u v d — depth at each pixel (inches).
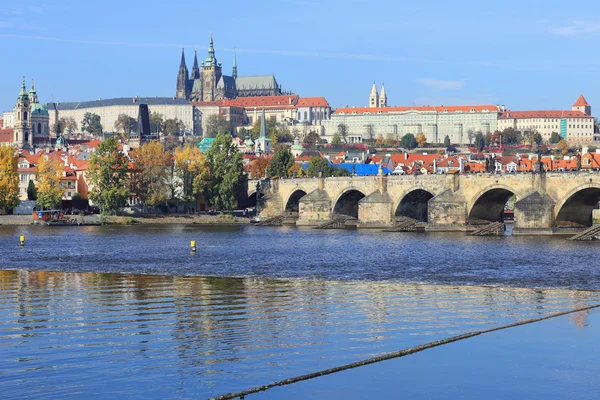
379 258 7406.5
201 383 3080.7
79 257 7623.0
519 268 6540.4
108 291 5191.9
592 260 7047.2
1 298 4884.4
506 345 3622.0
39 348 3555.6
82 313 4350.4
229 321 4119.1
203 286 5452.8
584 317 4239.7
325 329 3914.9
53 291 5191.9
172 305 4618.6
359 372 3225.9
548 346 3609.7
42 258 7529.5
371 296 4972.9
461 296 4980.3
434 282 5718.5
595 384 3129.9
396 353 3476.9
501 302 4751.5
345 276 6092.5
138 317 4229.8
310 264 6953.7
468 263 6914.4
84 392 2987.2
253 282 5698.8
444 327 3983.8
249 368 3257.9
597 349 3567.9
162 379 3122.5
